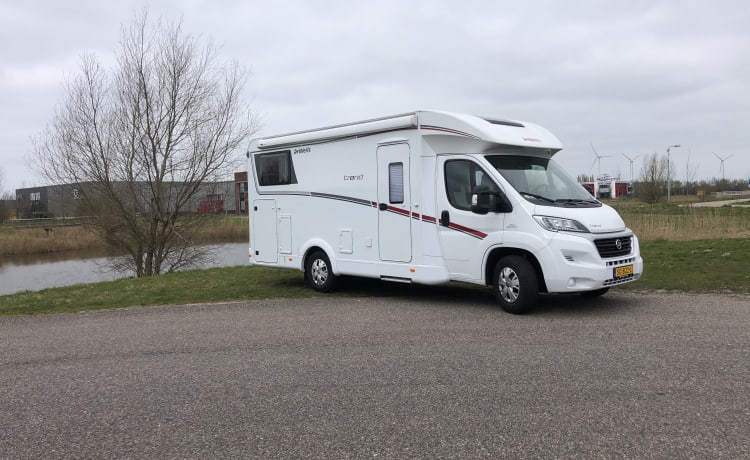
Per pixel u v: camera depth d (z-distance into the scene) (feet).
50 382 17.15
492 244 24.90
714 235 58.13
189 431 13.08
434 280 27.20
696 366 16.33
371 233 29.58
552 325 22.15
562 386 15.07
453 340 20.31
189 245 71.82
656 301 26.43
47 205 89.04
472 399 14.39
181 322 25.50
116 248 73.10
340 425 13.11
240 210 80.12
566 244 22.94
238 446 12.21
